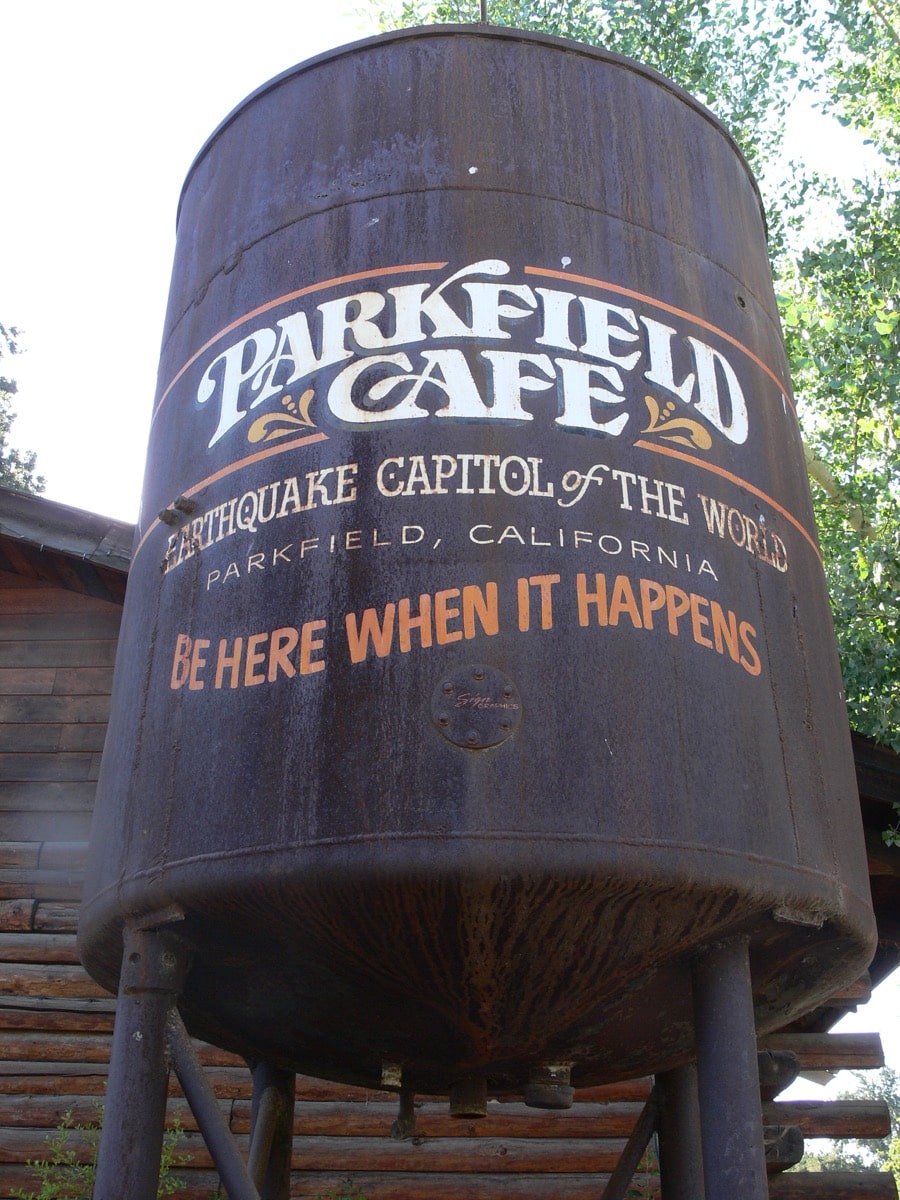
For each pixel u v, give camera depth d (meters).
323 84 5.48
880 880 8.33
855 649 9.50
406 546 4.24
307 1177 8.25
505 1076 5.48
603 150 5.18
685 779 4.04
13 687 9.91
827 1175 8.24
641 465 4.51
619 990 4.55
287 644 4.24
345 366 4.64
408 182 4.99
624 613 4.20
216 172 5.78
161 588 4.89
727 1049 4.27
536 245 4.81
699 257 5.22
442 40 5.36
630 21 14.15
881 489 11.33
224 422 4.91
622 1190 5.79
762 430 5.09
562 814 3.84
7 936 8.99
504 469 4.35
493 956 4.18
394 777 3.89
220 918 4.22
